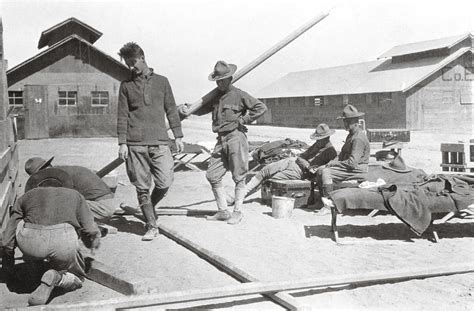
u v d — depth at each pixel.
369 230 6.75
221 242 6.15
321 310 4.07
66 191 4.52
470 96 34.03
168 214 7.86
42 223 4.38
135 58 6.36
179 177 12.38
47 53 25.92
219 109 7.18
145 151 6.40
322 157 8.81
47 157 16.20
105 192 5.62
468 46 34.41
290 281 4.40
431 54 35.78
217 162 7.30
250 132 31.98
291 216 7.69
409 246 5.93
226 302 4.28
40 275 4.87
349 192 6.20
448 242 6.09
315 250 5.78
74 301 4.30
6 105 6.67
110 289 4.61
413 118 33.03
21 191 9.55
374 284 4.68
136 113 6.41
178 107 7.30
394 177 7.85
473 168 11.13
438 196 6.18
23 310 3.74
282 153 11.71
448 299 4.28
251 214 7.88
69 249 4.39
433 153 17.12
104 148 19.69
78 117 26.50
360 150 7.85
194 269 5.15
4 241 4.55
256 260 5.39
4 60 6.86
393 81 34.28
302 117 42.41
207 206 8.64
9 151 6.91
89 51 26.39
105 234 6.56
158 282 4.76
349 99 37.19
